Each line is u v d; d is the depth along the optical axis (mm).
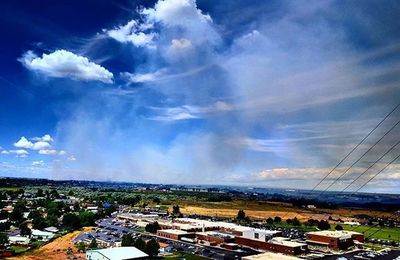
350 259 133250
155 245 126812
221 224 198625
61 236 161750
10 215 192750
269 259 117062
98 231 179125
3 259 115188
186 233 168500
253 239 153250
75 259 117250
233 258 128125
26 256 120438
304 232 197000
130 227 198875
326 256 138125
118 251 120875
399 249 156875
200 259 126000
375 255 141500
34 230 162625
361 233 185000
